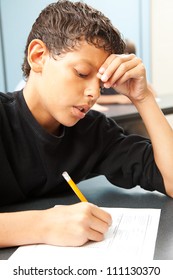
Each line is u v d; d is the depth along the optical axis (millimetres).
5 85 3549
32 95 858
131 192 944
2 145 856
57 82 757
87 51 732
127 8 3971
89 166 982
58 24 775
